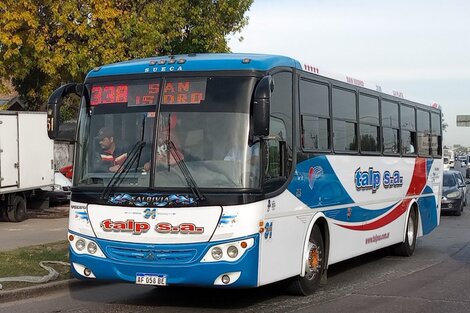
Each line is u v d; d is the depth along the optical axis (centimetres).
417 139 1449
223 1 2580
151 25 2245
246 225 744
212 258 743
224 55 845
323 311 833
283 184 833
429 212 1538
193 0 2564
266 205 780
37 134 2097
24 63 2133
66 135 844
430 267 1237
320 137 969
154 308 865
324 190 967
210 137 766
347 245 1063
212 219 743
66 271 1080
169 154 769
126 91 820
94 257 787
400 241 1334
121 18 2189
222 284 746
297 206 874
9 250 1296
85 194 797
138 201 764
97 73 854
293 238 862
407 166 1373
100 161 806
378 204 1203
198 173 757
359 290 987
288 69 876
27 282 984
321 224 977
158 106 793
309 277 934
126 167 782
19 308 870
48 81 2323
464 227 2067
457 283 1053
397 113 1326
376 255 1410
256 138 766
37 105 2611
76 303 906
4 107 2467
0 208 1941
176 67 812
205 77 793
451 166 6262
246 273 745
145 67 828
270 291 962
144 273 762
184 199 749
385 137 1251
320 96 977
